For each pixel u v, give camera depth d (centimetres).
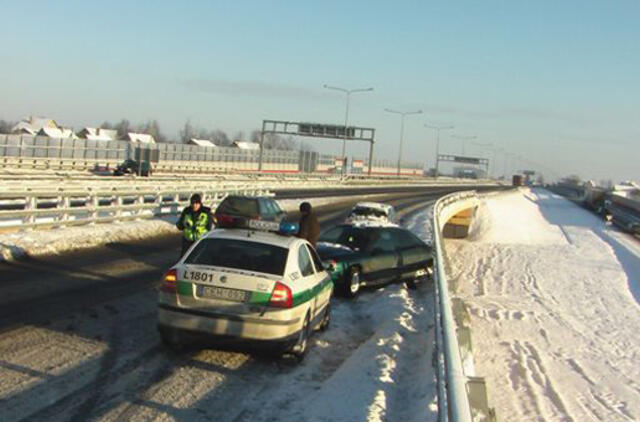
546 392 1007
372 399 696
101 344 826
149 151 5284
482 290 2175
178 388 691
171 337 787
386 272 1462
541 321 1689
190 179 4794
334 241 1436
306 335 853
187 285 779
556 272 2891
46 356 755
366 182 8875
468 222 4484
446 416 496
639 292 2791
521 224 5641
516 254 3431
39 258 1447
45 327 880
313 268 938
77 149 6303
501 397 942
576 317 1900
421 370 820
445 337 615
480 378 482
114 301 1083
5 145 5372
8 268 1296
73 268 1366
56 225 1862
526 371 1120
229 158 8875
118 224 2114
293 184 6406
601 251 4053
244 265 808
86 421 579
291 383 744
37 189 1864
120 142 6906
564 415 897
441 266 1109
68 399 629
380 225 1546
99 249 1673
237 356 830
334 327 1058
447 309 740
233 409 645
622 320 1984
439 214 3002
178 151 7812
